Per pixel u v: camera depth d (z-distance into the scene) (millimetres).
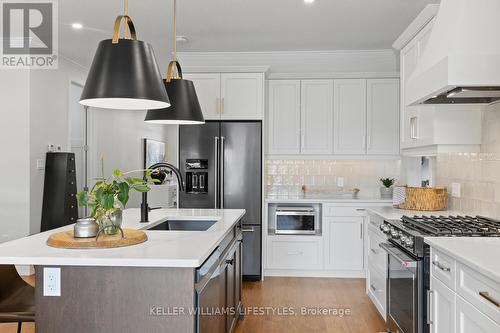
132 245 2170
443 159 4004
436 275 2314
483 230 2602
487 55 2348
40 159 5301
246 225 5125
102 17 4422
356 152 5406
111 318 1935
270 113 5480
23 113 5066
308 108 5441
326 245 5156
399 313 2930
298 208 5285
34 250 2047
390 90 5379
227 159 5172
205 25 4668
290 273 5234
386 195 5332
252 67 5156
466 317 1934
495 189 3061
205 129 5191
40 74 5305
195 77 5246
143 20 4520
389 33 4930
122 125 7816
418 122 3654
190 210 3881
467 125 3273
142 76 1977
